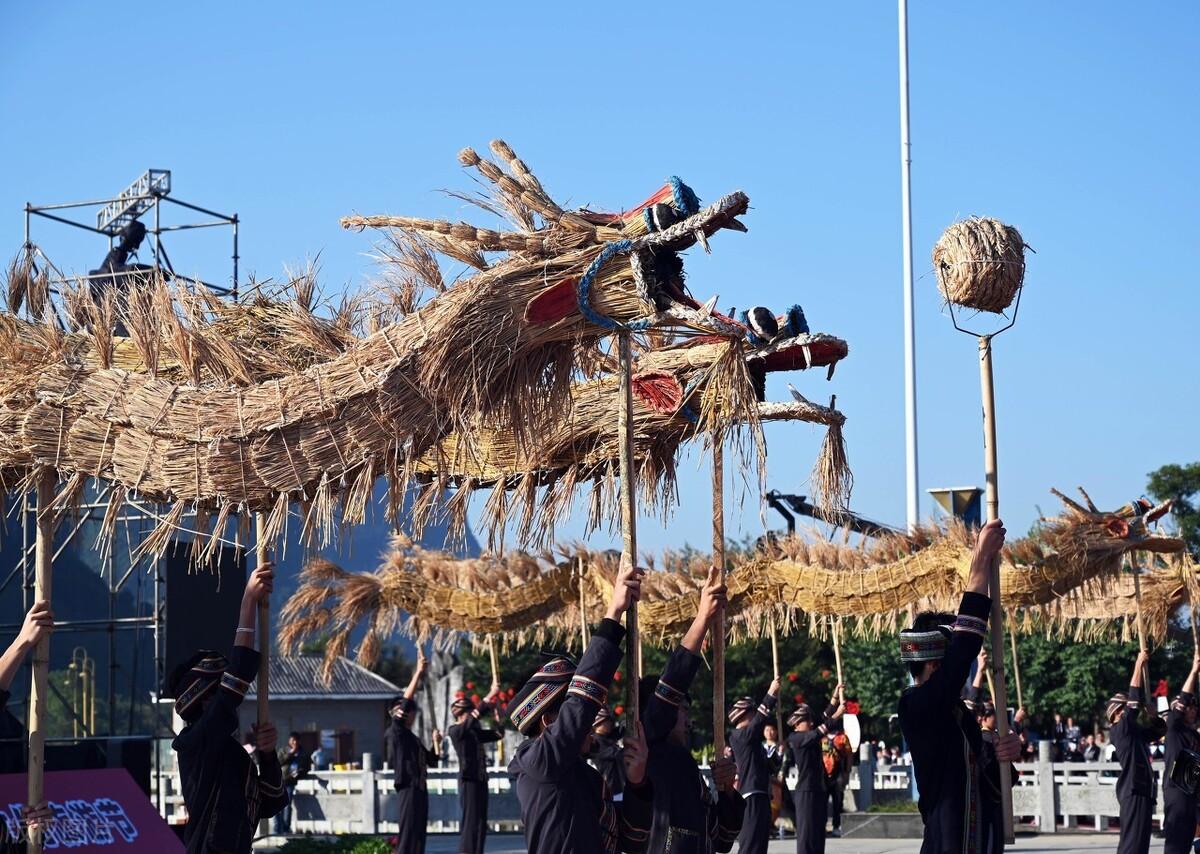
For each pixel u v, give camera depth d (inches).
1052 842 753.6
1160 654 1141.1
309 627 645.3
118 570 663.1
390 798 954.1
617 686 1060.5
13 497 316.2
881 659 1182.9
